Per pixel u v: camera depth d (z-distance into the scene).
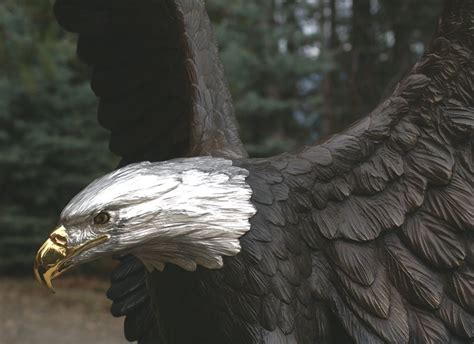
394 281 3.50
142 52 4.16
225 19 16.86
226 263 3.17
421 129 3.42
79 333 13.03
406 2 15.64
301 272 3.37
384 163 3.44
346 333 3.50
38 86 17.84
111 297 4.41
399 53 16.06
